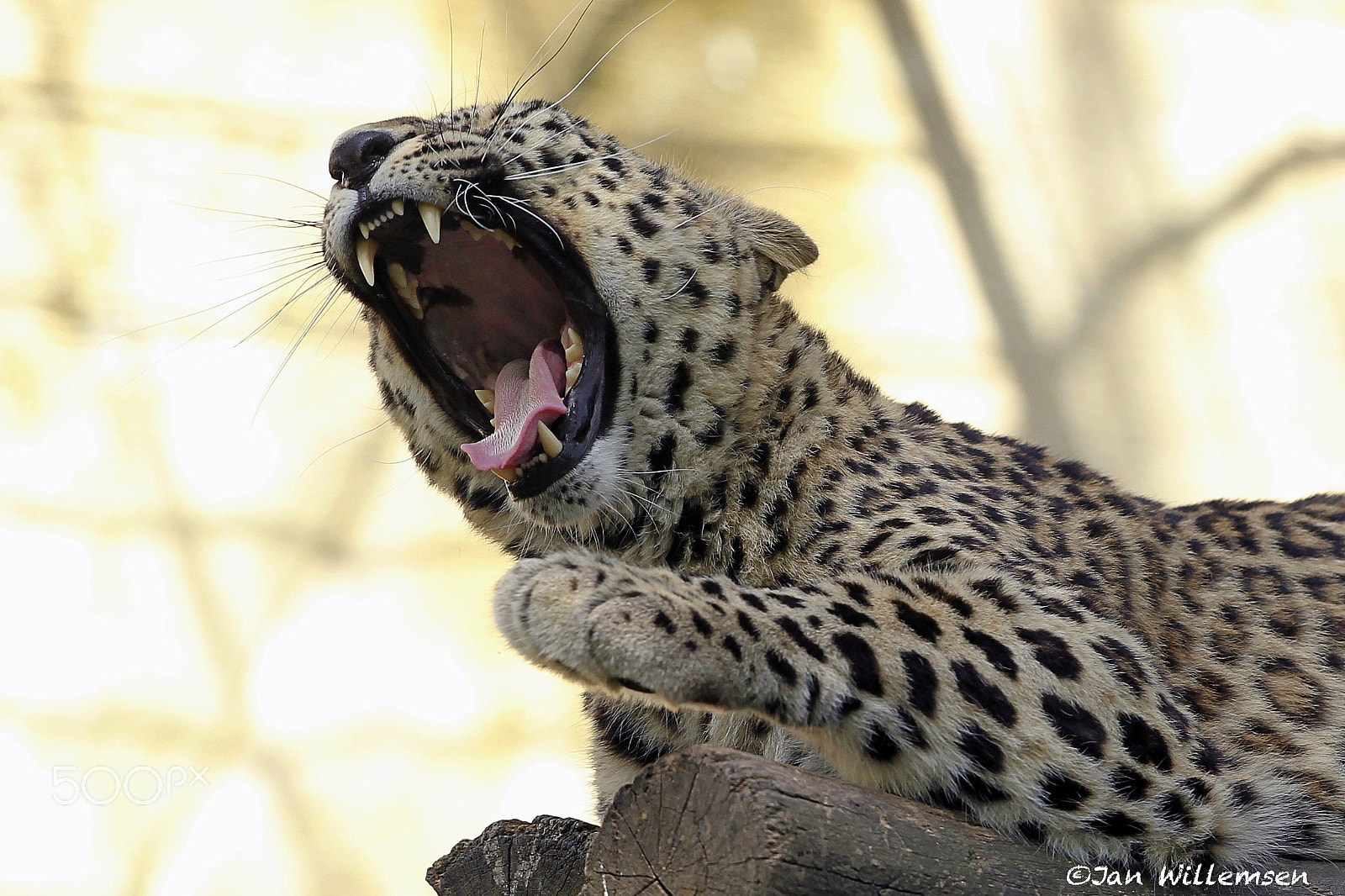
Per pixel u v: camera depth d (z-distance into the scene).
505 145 6.23
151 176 13.09
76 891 12.13
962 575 5.02
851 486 5.73
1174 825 4.64
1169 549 6.66
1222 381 14.70
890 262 14.30
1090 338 14.55
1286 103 15.26
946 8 14.77
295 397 13.20
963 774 4.55
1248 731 6.11
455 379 6.54
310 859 12.62
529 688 13.23
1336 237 15.05
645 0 14.06
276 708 12.82
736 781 3.74
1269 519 7.19
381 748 12.91
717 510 5.83
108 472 12.76
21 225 12.84
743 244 6.54
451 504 13.44
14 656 12.34
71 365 12.79
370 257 6.25
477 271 6.76
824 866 3.70
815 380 6.16
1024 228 14.62
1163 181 14.94
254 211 13.17
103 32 13.13
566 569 4.50
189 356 13.01
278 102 13.34
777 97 14.30
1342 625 6.58
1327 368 14.85
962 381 14.32
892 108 14.51
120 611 12.61
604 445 5.85
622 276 6.06
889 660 4.54
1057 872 4.27
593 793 6.37
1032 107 14.83
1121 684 4.74
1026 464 6.71
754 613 4.50
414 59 13.60
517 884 4.79
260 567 12.98
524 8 13.86
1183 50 15.17
